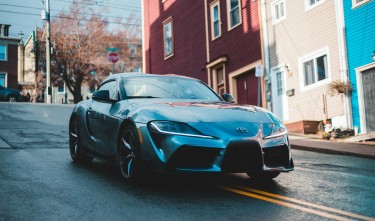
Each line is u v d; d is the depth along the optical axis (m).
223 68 18.30
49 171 5.82
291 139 11.72
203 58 19.80
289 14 14.81
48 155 7.46
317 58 13.76
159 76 6.34
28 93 42.00
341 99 12.72
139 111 4.94
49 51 34.56
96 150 6.00
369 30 11.91
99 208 3.96
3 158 6.84
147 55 25.12
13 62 43.84
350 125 12.44
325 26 13.36
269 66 15.73
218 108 5.02
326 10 13.33
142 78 6.16
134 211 3.88
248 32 16.77
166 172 4.44
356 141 11.00
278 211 3.97
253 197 4.52
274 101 15.56
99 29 44.56
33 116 16.12
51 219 3.58
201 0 19.91
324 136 12.02
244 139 4.48
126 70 47.75
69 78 43.78
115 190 4.71
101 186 4.91
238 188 4.97
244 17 17.05
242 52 17.12
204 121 4.59
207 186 5.05
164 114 4.71
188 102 5.29
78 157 6.63
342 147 9.68
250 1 16.67
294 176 5.91
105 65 45.62
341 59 12.77
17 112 17.17
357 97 12.32
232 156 4.43
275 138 4.75
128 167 4.98
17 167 6.02
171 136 4.46
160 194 4.56
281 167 4.79
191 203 4.21
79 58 43.31
